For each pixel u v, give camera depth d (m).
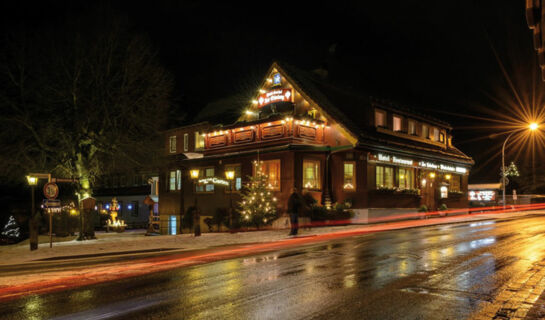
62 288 7.82
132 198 42.28
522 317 5.73
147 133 22.91
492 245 12.88
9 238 27.03
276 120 24.69
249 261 10.59
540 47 4.23
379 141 25.20
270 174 24.83
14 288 7.93
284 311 6.04
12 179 21.75
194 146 32.09
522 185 50.06
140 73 21.64
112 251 13.97
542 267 9.25
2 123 19.09
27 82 19.97
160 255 12.86
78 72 20.06
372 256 11.02
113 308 6.33
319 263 10.02
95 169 21.41
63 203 28.70
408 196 27.50
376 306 6.25
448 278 8.17
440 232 17.52
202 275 8.79
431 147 31.56
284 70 26.61
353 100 27.80
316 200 23.52
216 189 28.28
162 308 6.28
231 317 5.79
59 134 20.30
